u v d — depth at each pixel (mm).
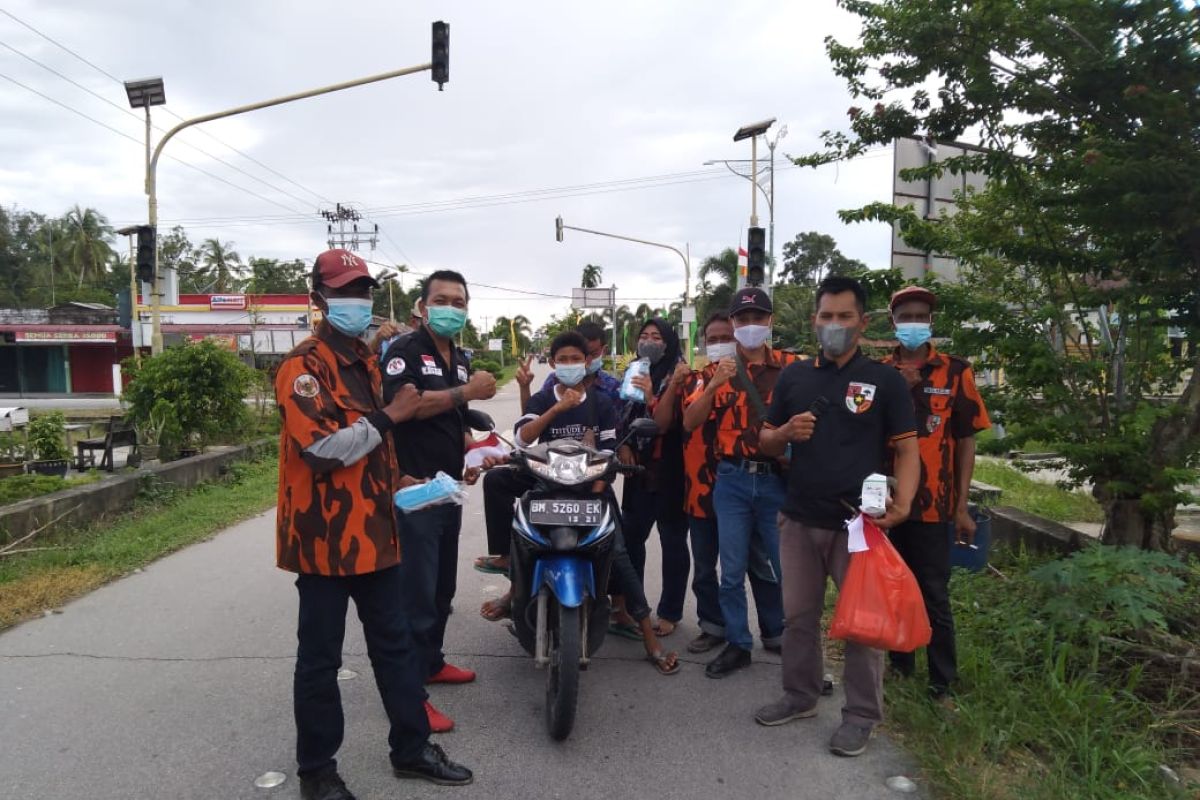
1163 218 3941
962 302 5402
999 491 7766
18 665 4262
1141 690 3678
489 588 5719
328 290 2906
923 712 3494
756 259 16359
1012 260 5145
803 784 3125
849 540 3264
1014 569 5398
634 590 4219
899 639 3158
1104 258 4656
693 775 3193
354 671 4207
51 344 38125
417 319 3893
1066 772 3023
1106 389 4918
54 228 58438
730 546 4145
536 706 3834
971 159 4703
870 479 3139
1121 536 4762
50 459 11547
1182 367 4898
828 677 4102
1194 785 2988
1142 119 3969
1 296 54938
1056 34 3975
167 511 8219
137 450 11898
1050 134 4453
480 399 3541
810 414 3383
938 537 3762
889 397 3359
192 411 11016
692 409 4113
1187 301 4461
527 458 3734
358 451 2770
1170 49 3762
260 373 14469
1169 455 4531
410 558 3541
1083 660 3848
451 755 3355
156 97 13508
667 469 4664
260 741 3434
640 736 3525
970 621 4453
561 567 3504
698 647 4527
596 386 4828
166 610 5188
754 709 3801
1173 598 4180
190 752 3336
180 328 35312
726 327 4496
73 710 3721
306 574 2863
